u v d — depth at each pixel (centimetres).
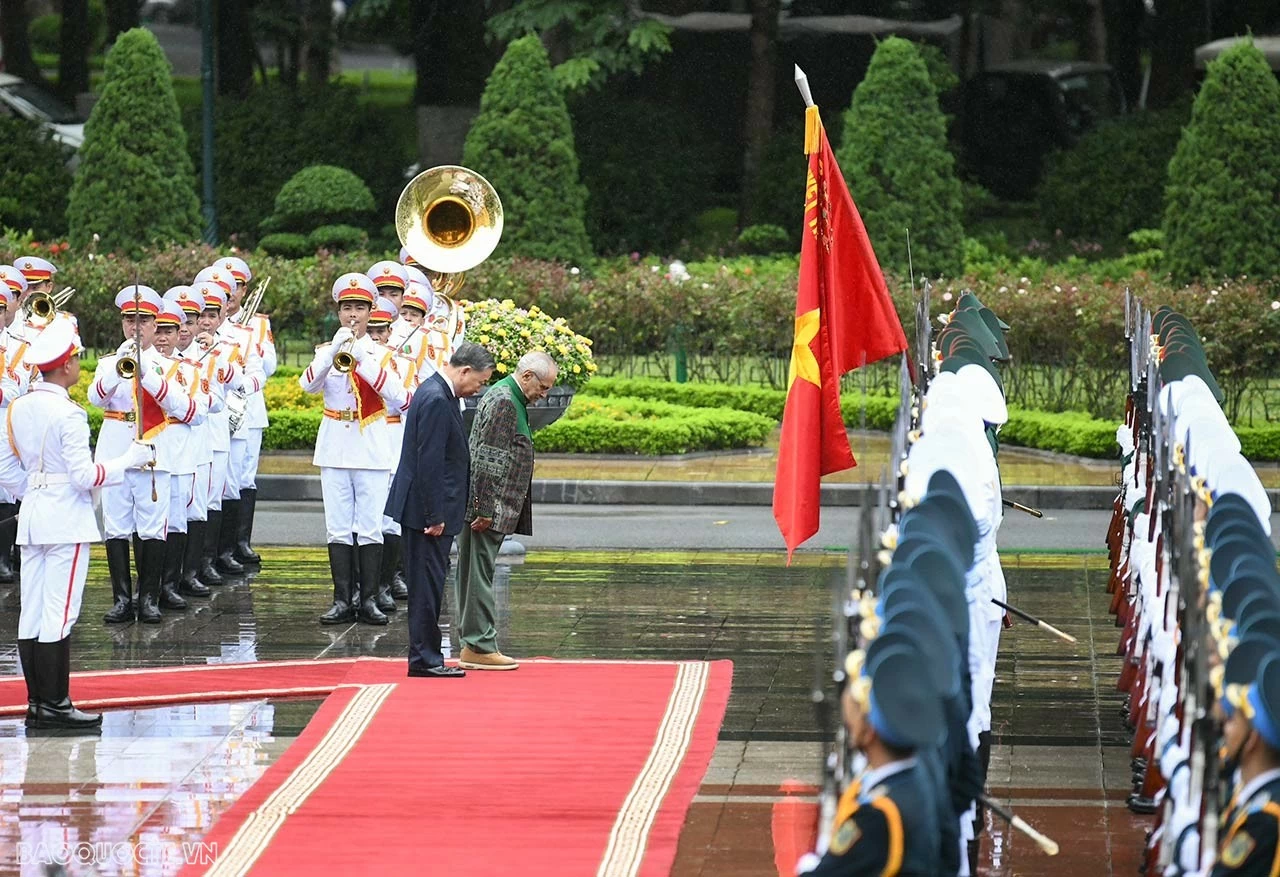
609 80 10050
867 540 1323
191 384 3114
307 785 2016
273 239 8231
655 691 2486
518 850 1784
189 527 3275
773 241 8625
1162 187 8419
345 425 3047
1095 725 2372
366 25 10600
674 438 4928
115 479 2309
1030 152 9806
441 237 3591
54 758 2164
